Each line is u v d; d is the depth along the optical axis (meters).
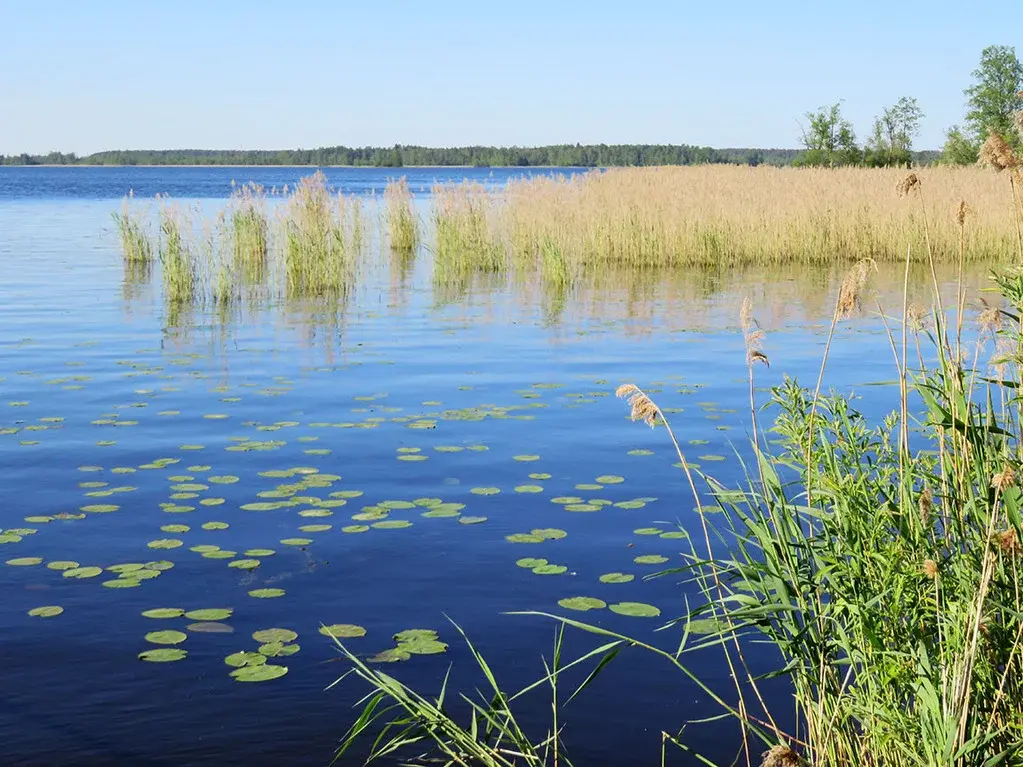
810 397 4.18
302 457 7.41
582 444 7.80
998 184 23.41
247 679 4.16
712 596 4.96
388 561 5.43
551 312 15.12
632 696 4.09
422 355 11.59
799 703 3.98
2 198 58.22
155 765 3.56
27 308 15.25
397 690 3.50
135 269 21.09
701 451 7.56
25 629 4.60
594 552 5.56
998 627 3.12
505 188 24.23
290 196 19.66
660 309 15.41
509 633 4.60
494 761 3.38
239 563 5.38
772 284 18.52
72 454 7.45
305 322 14.06
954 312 13.66
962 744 2.84
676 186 25.77
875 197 23.38
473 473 7.04
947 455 3.55
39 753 3.62
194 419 8.53
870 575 3.32
